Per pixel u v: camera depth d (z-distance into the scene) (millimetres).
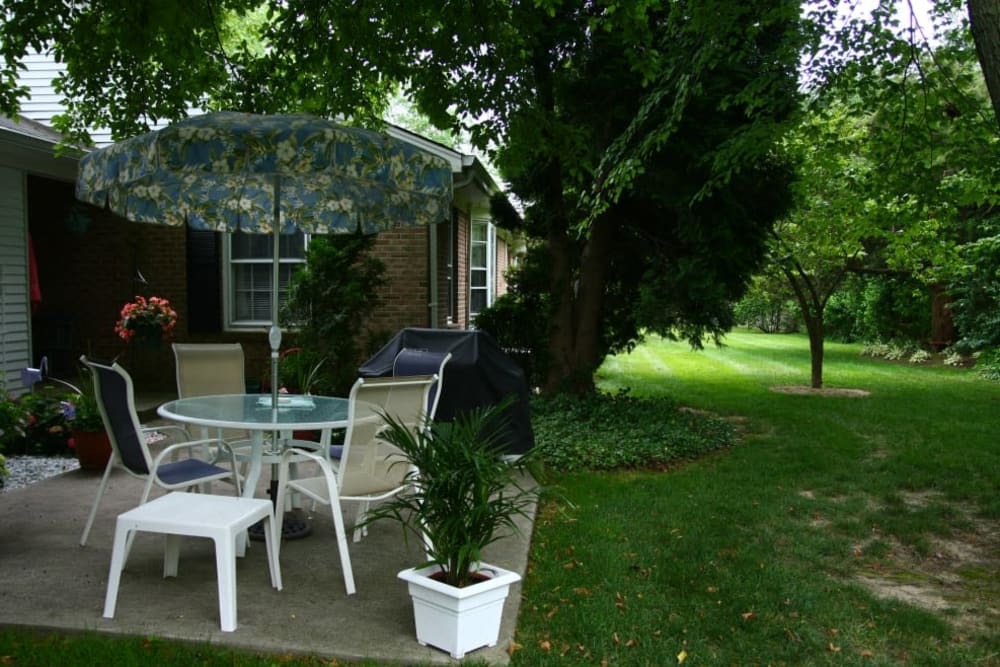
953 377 15461
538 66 8266
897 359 19688
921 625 3674
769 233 9922
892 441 8492
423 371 6184
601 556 4477
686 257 8734
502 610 3453
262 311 10109
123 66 6273
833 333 26250
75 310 10039
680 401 11625
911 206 10016
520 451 6445
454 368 6223
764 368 17172
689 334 9969
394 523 5000
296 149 3654
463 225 12828
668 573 4230
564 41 8156
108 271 9992
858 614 3818
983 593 4238
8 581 3738
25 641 3098
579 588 3994
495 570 3400
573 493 6043
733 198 8141
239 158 3643
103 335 10039
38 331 9672
